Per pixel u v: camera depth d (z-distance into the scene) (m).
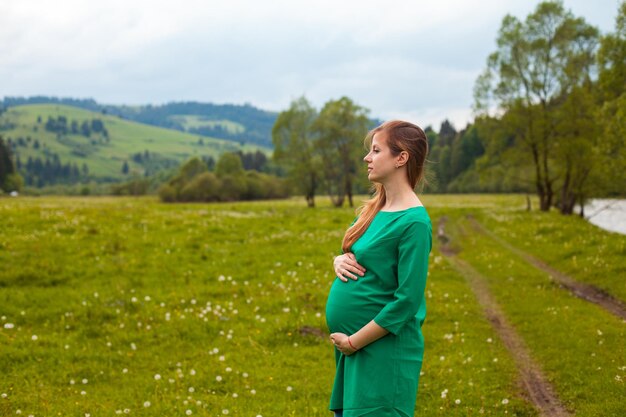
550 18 41.81
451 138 175.38
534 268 20.08
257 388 8.49
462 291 16.03
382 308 3.79
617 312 13.88
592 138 39.75
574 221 33.72
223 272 16.25
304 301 13.46
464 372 9.26
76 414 7.10
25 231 19.91
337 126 70.44
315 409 7.36
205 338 10.95
